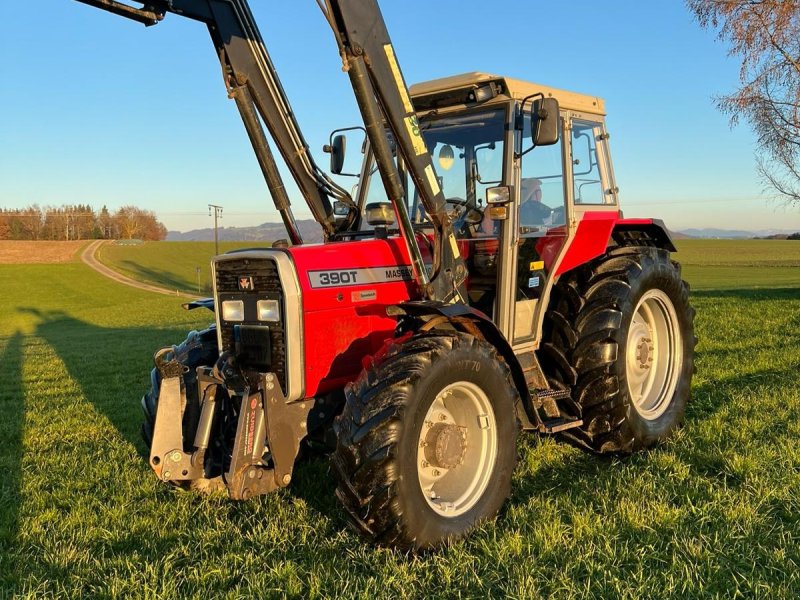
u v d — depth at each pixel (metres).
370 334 3.89
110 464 5.18
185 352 4.36
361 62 3.48
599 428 4.57
